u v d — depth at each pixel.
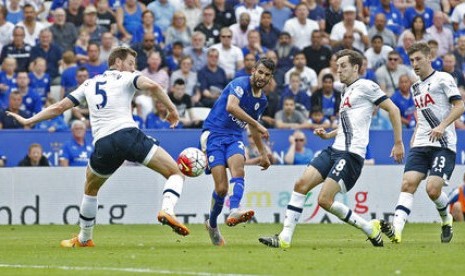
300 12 65.19
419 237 39.16
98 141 30.28
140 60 61.16
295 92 58.88
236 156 32.19
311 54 62.53
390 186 52.78
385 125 59.16
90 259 26.78
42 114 30.75
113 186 52.00
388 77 62.25
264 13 64.69
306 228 46.75
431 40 64.44
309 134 55.16
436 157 34.56
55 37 62.16
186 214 52.25
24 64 60.53
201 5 67.50
